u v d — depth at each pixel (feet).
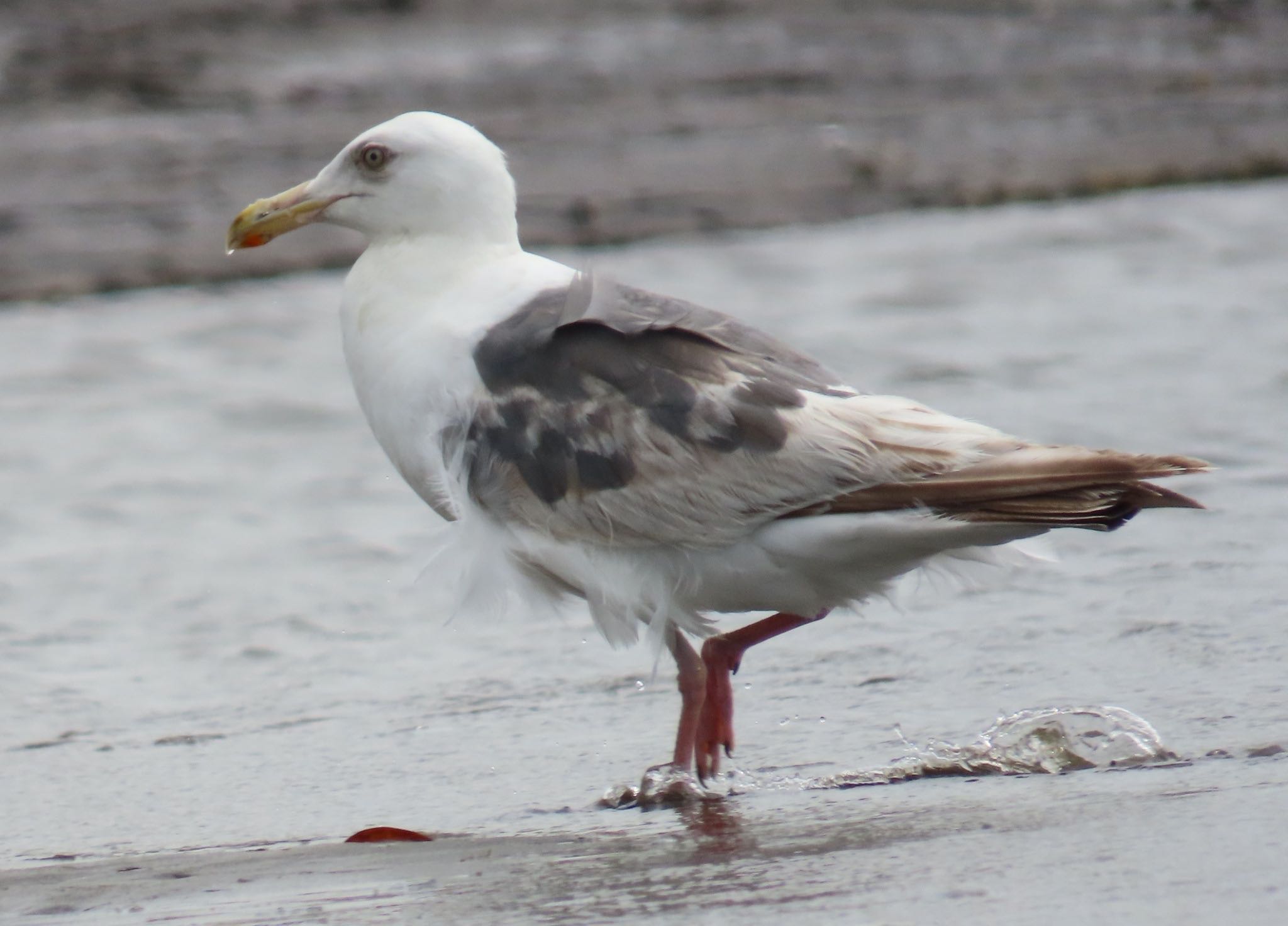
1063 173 109.09
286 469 59.36
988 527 27.12
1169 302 76.95
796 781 28.25
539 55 104.58
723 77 106.11
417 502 55.01
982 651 34.86
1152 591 38.09
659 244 97.30
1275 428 53.93
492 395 29.53
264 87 97.81
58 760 32.94
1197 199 106.73
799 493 27.68
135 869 25.34
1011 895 20.31
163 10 102.89
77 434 64.13
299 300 86.69
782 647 36.73
